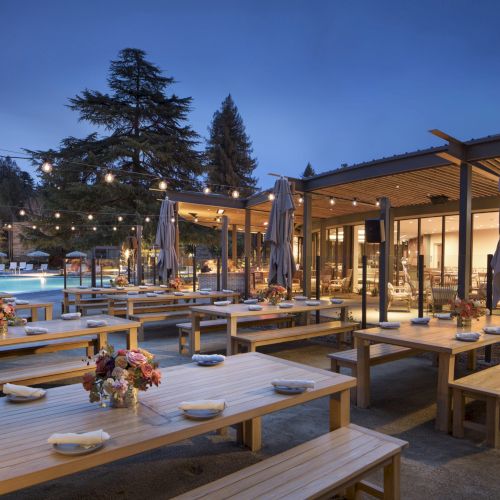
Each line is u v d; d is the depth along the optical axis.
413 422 3.86
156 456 3.13
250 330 8.51
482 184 10.10
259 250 22.95
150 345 7.03
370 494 2.54
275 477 2.13
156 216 22.39
